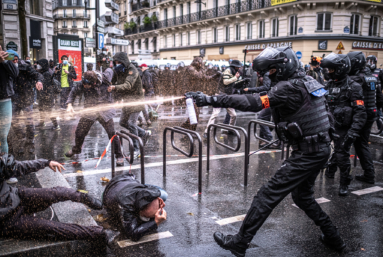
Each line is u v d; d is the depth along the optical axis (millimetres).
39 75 6082
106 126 5312
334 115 4391
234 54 31156
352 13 25219
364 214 3885
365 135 4816
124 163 5605
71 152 5605
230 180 4949
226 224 3551
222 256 2965
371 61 8344
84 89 5262
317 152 2795
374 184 4891
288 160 2885
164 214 3148
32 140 6004
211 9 33000
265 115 6902
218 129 9078
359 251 3105
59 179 4484
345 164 4352
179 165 5637
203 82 8062
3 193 2643
